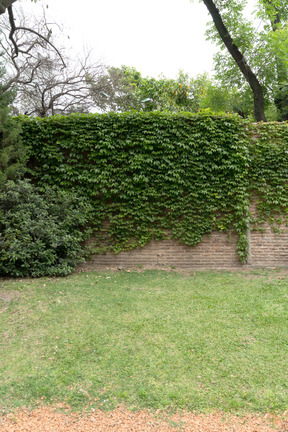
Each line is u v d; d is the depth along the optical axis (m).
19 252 5.89
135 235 7.48
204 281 6.18
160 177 7.33
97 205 7.45
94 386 2.93
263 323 4.08
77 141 7.36
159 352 3.46
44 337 3.82
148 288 5.71
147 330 3.96
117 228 7.45
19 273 6.00
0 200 6.18
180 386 2.90
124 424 2.49
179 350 3.50
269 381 2.94
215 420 2.52
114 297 5.15
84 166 7.36
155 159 7.33
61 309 4.60
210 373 3.09
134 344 3.64
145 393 2.80
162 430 2.42
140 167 7.17
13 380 3.02
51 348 3.58
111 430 2.43
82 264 7.57
